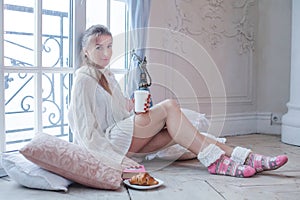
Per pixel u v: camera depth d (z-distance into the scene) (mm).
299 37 3119
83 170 1745
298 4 3117
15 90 2078
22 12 2080
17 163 1807
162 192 1745
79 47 2332
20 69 2070
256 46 3705
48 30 2229
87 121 1953
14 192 1716
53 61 2270
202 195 1705
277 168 2029
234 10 3533
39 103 2184
